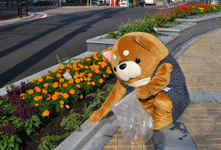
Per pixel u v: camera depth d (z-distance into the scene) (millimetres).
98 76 4668
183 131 3520
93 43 6863
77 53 7527
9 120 3098
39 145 2949
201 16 13211
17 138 2863
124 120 3000
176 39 8609
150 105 3404
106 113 3500
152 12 19469
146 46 2885
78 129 3229
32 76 4727
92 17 16859
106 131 3473
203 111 4148
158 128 3428
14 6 29812
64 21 14992
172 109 3193
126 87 3359
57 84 3902
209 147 3154
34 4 30969
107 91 4516
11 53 7598
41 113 3359
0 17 17344
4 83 5051
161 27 9742
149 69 2955
